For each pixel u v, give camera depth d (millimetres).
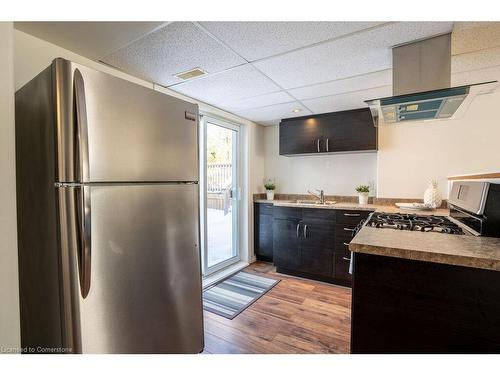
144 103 1237
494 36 1506
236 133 3707
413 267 1016
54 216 1002
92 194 1021
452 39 1541
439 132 2836
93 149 1025
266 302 2541
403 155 3008
